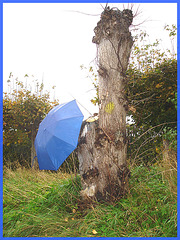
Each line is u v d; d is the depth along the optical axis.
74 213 3.09
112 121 3.20
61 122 3.15
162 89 5.05
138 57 5.43
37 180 5.66
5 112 7.78
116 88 3.25
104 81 3.31
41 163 3.30
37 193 4.21
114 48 3.15
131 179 3.73
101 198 3.08
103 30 3.31
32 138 7.93
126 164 3.29
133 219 2.67
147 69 5.19
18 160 8.23
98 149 3.15
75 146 2.98
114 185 3.08
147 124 5.51
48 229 2.69
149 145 5.46
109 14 3.27
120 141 3.17
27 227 2.77
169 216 2.71
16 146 8.38
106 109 3.23
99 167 3.14
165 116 5.25
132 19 3.41
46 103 8.36
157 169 4.13
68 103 3.48
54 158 3.05
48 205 3.48
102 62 3.32
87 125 3.30
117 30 3.25
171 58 5.19
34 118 7.70
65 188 3.80
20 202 3.92
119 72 3.29
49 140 3.11
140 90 5.36
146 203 2.98
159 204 2.92
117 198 3.05
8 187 4.76
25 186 4.89
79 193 3.43
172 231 2.44
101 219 2.71
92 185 3.11
